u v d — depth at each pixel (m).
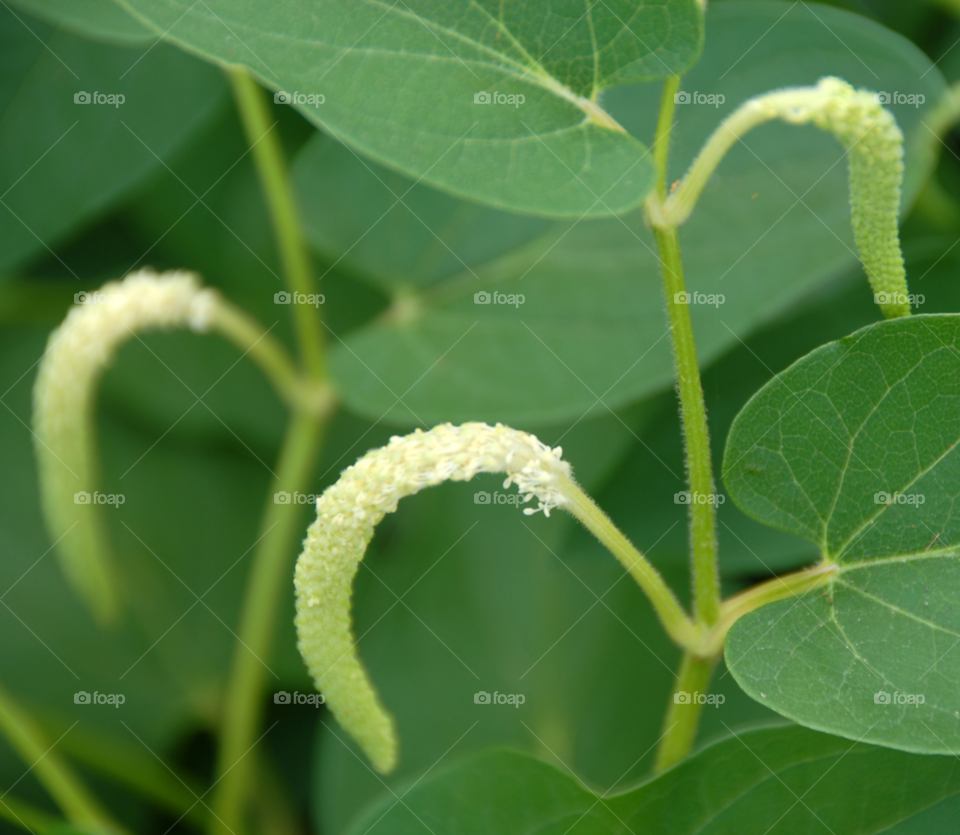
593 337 0.60
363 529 0.50
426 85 0.50
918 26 0.63
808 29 0.60
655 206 0.50
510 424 0.59
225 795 0.62
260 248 0.70
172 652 0.69
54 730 0.65
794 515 0.50
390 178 0.62
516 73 0.50
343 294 0.70
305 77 0.49
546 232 0.61
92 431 0.71
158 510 0.71
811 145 0.59
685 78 0.60
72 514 0.59
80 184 0.62
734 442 0.50
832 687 0.49
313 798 0.63
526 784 0.51
